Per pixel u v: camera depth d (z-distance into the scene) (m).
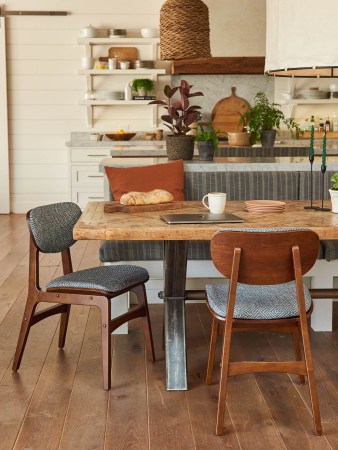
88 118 8.95
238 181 4.33
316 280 3.97
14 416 2.79
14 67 8.91
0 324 4.06
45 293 3.20
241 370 2.61
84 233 2.74
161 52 4.36
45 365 3.38
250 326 3.01
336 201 3.18
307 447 2.52
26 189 9.12
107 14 8.88
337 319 4.23
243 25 8.38
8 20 8.82
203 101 8.80
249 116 6.34
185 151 4.56
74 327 4.02
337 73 3.12
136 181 4.23
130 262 4.04
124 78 8.92
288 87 8.80
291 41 2.67
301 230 2.53
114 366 3.38
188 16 4.22
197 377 3.23
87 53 8.78
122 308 3.85
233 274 2.55
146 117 9.03
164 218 2.95
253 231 2.51
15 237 7.17
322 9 2.57
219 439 2.58
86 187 8.70
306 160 4.66
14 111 8.98
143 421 2.74
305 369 2.63
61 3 8.83
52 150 9.05
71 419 2.76
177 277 3.20
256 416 2.79
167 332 3.15
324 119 8.83
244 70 8.36
